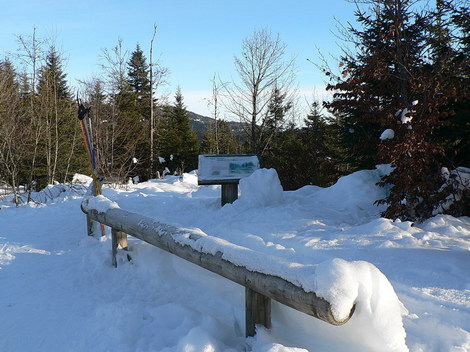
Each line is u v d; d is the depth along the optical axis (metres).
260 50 22.64
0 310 4.50
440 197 6.89
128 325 3.85
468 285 3.69
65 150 23.25
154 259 5.40
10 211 11.11
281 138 24.09
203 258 3.72
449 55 7.34
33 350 3.66
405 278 4.05
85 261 5.93
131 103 30.92
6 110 16.70
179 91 38.72
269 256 3.18
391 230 5.70
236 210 8.15
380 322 2.61
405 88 7.40
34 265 6.09
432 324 3.19
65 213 10.50
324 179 18.77
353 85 7.53
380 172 8.83
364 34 10.22
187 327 3.63
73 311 4.38
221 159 9.28
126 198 11.45
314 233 6.04
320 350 3.14
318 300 2.58
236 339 3.55
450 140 9.77
